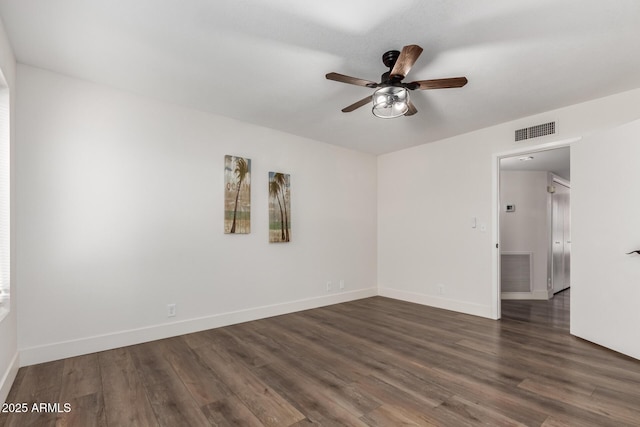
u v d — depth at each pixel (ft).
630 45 7.36
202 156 11.46
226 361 8.65
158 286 10.41
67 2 6.02
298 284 14.20
